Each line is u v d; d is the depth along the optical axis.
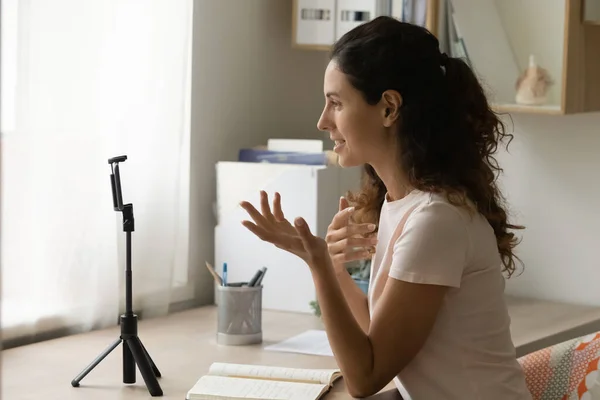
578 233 3.35
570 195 3.36
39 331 2.78
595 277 3.33
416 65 2.01
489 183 2.13
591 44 3.13
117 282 2.93
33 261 2.72
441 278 1.91
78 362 2.51
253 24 3.53
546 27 3.29
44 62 2.70
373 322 1.96
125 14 2.93
